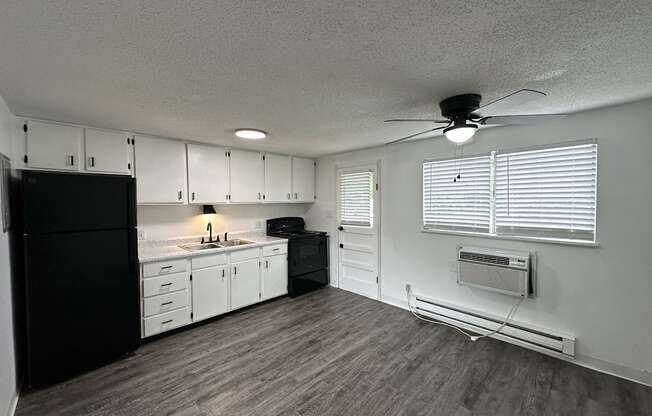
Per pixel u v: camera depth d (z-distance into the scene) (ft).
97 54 4.60
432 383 7.25
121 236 8.33
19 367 7.02
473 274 9.68
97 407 6.44
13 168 7.45
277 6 3.47
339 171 14.62
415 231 11.73
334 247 15.08
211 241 12.71
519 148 8.91
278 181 14.20
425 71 5.30
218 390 7.00
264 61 4.89
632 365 7.32
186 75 5.40
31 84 5.73
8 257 6.43
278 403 6.56
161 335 9.82
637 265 7.20
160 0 3.33
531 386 7.11
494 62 4.97
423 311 11.34
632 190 7.20
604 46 4.42
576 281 8.05
